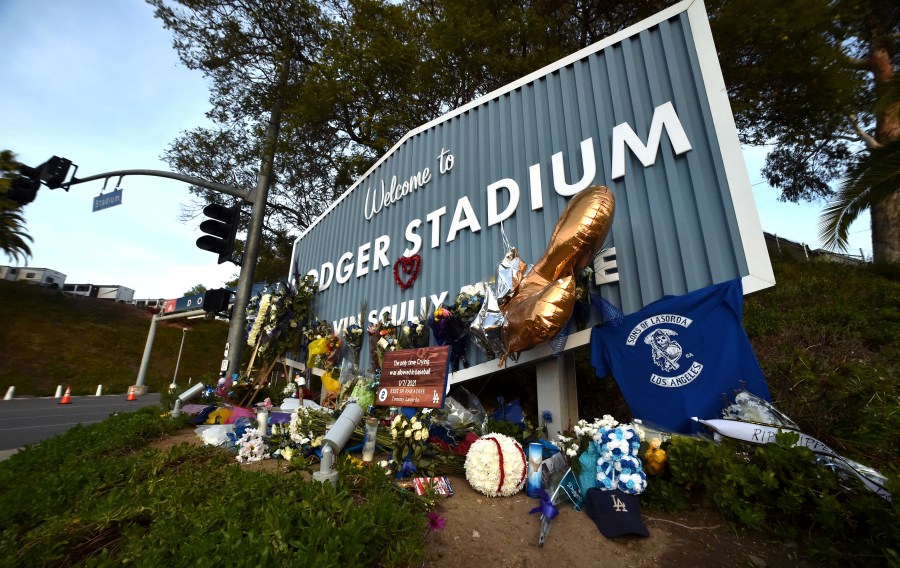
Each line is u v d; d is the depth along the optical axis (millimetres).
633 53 5062
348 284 9211
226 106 16312
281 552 2049
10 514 2975
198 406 7023
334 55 14555
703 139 4348
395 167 8562
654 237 4441
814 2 9594
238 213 8438
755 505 2742
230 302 8594
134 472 3668
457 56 13555
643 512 3072
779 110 12523
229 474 3352
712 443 3158
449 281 6535
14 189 8422
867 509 2377
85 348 28016
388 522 2463
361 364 7812
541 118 5785
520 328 4297
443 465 3957
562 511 3146
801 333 7430
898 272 10984
